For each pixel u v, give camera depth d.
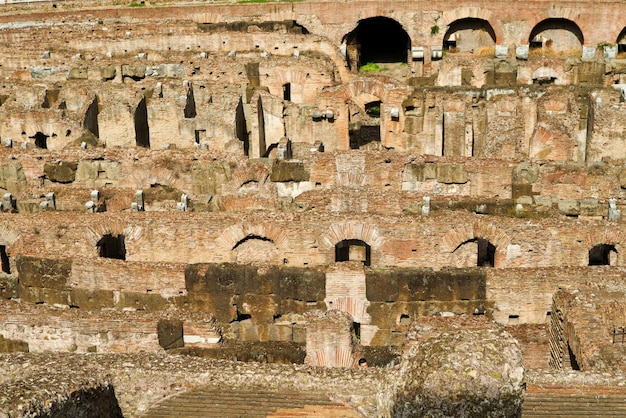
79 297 47.84
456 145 73.62
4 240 50.69
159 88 72.62
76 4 99.44
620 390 31.47
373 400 30.98
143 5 98.50
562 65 78.81
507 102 72.12
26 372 32.06
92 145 65.25
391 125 73.56
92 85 73.25
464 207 52.66
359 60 96.81
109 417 31.77
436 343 26.20
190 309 46.75
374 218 48.56
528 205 51.91
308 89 78.88
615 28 90.94
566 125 66.94
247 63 78.31
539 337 43.31
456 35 94.25
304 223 48.84
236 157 59.62
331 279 45.47
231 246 49.53
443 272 45.06
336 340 40.66
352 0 93.25
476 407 25.05
